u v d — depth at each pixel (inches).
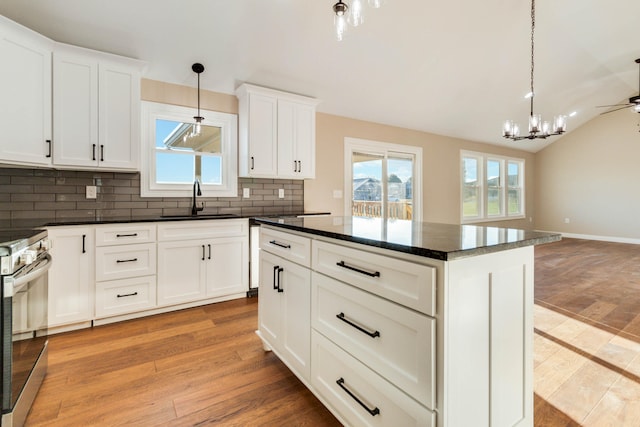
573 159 296.2
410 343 40.4
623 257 206.4
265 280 80.5
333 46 127.2
